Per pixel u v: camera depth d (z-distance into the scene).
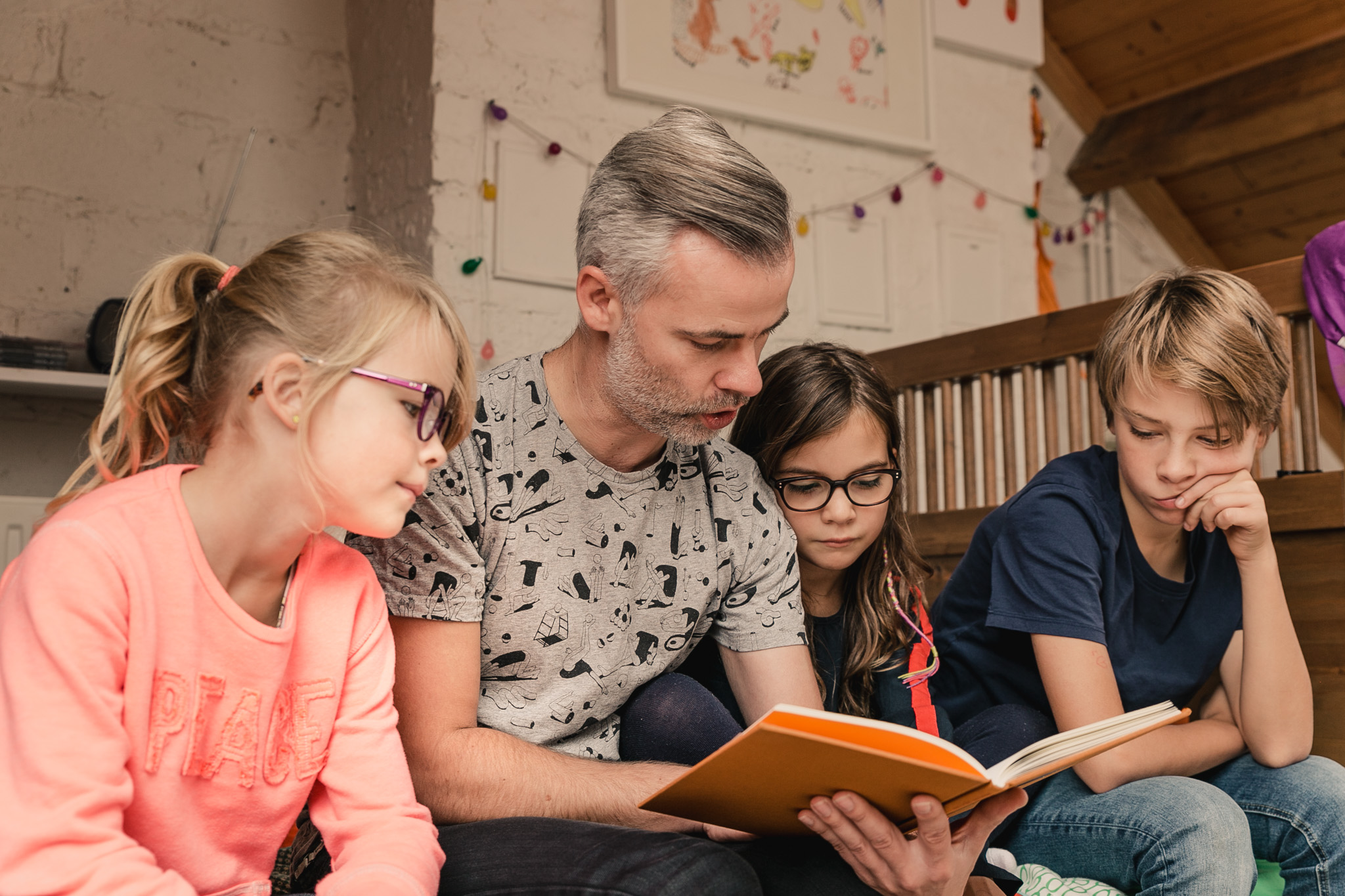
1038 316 2.05
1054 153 4.25
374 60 2.71
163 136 2.49
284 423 0.76
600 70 2.74
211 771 0.76
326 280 0.79
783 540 1.20
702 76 2.87
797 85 3.04
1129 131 4.12
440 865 0.83
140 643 0.72
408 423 0.79
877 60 3.21
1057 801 1.26
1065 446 3.41
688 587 1.13
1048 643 1.26
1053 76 4.20
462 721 0.98
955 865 0.87
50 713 0.67
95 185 2.40
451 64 2.50
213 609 0.76
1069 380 2.01
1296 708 1.25
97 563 0.71
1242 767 1.29
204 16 2.57
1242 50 3.86
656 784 0.99
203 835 0.77
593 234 0.99
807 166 3.10
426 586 0.97
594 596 1.07
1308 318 1.58
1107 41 4.07
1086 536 1.30
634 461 1.10
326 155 2.74
